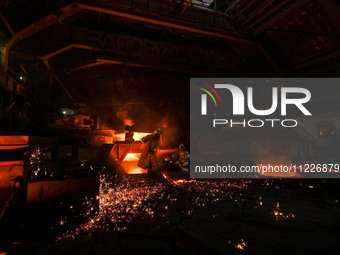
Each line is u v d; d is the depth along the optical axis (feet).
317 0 39.32
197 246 6.54
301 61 54.95
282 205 11.50
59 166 10.85
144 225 8.87
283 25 48.34
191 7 45.98
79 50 58.75
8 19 36.47
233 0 50.44
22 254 6.44
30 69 57.93
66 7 37.17
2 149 8.54
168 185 17.25
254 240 6.59
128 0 40.04
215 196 13.67
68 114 58.18
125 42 57.67
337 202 11.92
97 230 8.32
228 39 53.78
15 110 41.24
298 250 6.04
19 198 8.63
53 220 8.79
